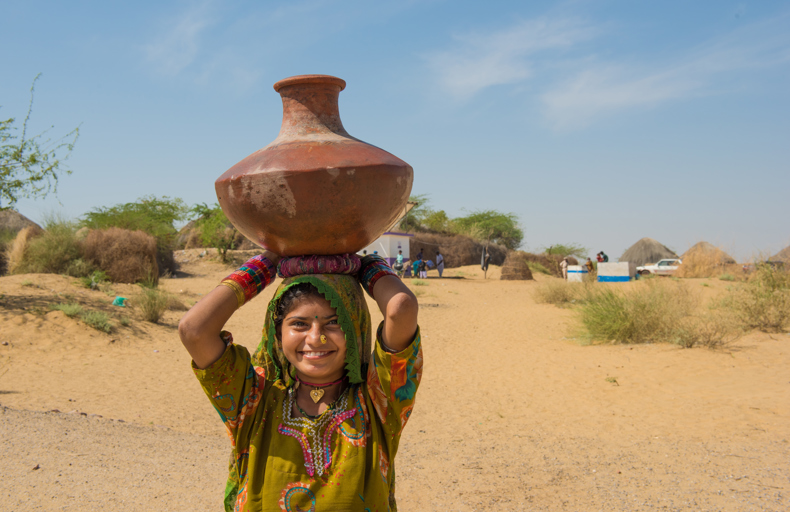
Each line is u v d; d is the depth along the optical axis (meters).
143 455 5.02
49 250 18.72
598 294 14.63
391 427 1.73
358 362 1.71
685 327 11.29
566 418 7.22
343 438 1.68
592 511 4.05
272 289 20.83
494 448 5.92
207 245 31.02
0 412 5.96
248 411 1.73
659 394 7.96
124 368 10.08
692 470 4.78
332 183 1.61
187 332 1.57
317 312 1.67
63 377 9.17
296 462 1.65
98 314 12.67
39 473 4.24
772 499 4.00
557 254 47.97
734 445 5.41
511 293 24.08
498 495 4.45
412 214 49.38
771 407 6.64
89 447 5.05
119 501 3.87
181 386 9.05
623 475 4.80
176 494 4.09
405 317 1.56
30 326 11.51
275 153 1.68
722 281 21.09
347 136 1.84
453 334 14.47
